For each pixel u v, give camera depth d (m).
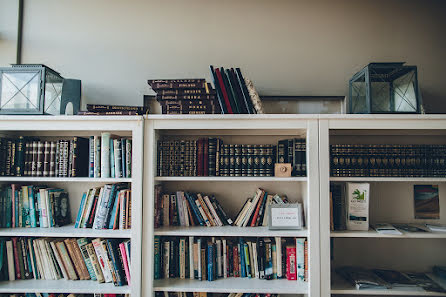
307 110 1.97
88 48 2.02
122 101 2.00
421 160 1.75
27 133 1.95
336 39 2.00
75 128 1.67
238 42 2.01
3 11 2.01
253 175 1.76
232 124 1.65
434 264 1.94
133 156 1.65
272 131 1.90
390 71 1.66
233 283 1.68
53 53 2.02
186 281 1.71
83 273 1.74
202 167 1.77
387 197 1.97
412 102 1.66
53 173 1.75
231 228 1.78
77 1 2.04
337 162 1.76
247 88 1.71
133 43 2.02
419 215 1.95
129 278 1.68
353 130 1.82
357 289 1.65
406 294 1.64
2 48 1.99
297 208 1.74
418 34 1.99
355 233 1.65
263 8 2.02
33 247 1.76
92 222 1.77
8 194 1.80
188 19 2.02
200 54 2.01
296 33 2.01
